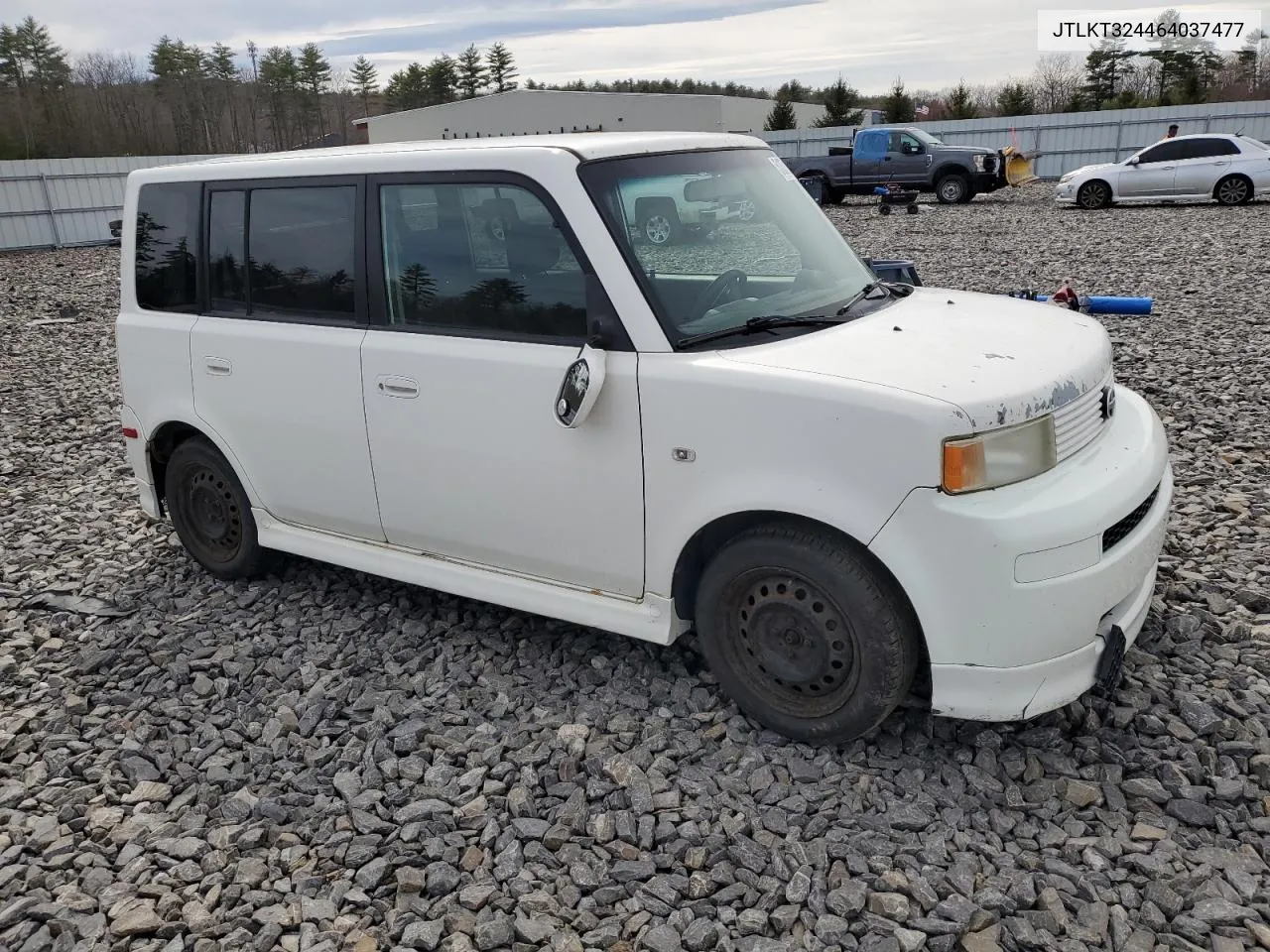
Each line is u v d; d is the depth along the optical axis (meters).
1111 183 21.17
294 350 4.07
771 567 3.10
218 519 4.82
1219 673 3.49
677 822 2.96
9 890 2.91
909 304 3.72
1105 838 2.77
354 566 4.23
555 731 3.46
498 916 2.64
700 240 3.51
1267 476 5.36
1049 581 2.77
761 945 2.49
